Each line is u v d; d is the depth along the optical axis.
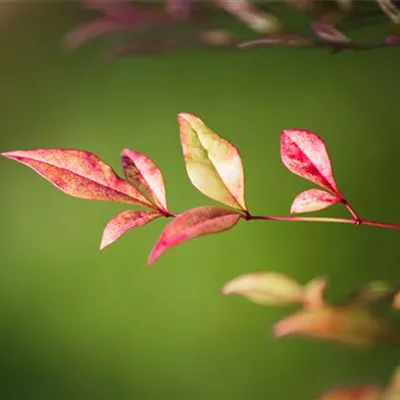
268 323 1.15
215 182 0.42
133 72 1.66
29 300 1.29
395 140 1.33
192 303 1.22
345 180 1.29
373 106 1.41
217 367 1.10
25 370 1.20
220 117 1.48
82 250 1.35
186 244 1.29
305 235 1.24
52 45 1.67
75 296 1.28
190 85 1.58
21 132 1.58
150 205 0.42
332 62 1.52
